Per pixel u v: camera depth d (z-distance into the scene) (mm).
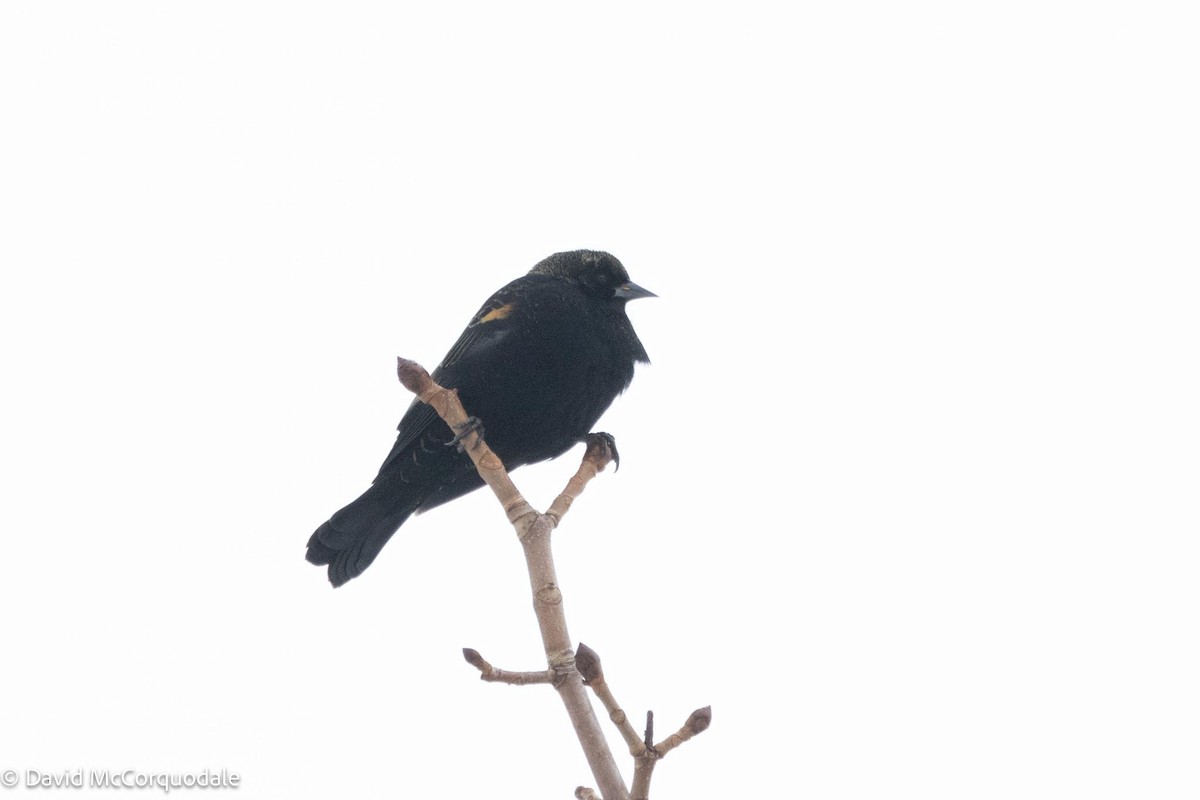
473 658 6039
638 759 5676
